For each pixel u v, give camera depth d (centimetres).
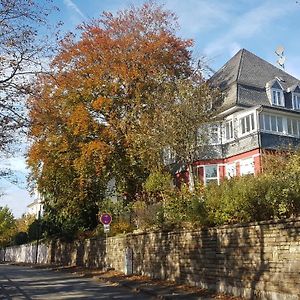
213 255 1525
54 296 1623
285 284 1147
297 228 1118
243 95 3622
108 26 3484
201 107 2620
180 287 1683
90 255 3238
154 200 2850
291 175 1368
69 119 3212
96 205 3672
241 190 1429
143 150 2872
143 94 3216
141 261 2234
